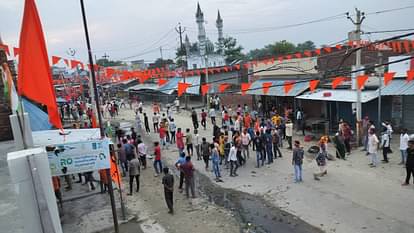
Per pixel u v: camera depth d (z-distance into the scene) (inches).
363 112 815.7
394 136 747.4
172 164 692.7
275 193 496.7
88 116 1108.5
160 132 834.2
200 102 1662.2
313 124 871.7
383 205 425.4
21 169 110.3
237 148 631.8
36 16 174.2
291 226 394.3
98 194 515.5
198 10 2145.7
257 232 386.9
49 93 189.0
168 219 432.1
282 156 687.1
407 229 364.5
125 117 1393.9
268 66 1114.7
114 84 2271.2
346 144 665.0
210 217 433.1
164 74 1274.6
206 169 639.1
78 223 422.9
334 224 389.7
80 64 690.8
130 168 516.1
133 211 457.4
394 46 743.7
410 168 471.5
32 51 178.1
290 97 1048.2
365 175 535.8
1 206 264.2
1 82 464.4
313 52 840.3
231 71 1517.0
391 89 713.0
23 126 153.2
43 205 113.9
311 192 487.2
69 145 335.9
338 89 841.5
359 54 684.7
